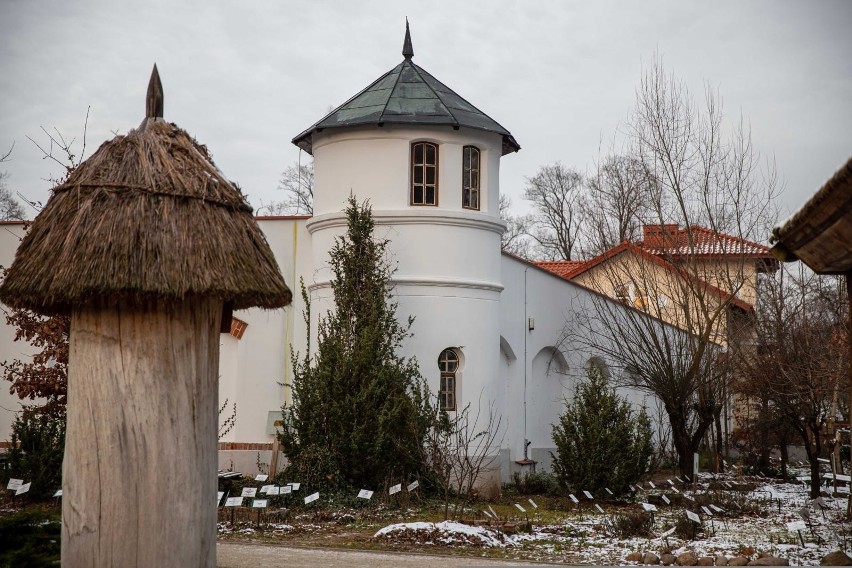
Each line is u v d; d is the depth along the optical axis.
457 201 22.02
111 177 5.55
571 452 21.27
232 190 5.88
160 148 5.78
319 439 19.22
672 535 15.77
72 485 5.16
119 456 5.13
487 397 22.06
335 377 19.39
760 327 24.88
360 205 21.73
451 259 21.81
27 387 17.92
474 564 12.72
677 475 27.95
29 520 8.52
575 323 27.64
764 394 24.86
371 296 20.44
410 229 21.67
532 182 57.38
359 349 19.69
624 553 14.06
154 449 5.14
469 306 21.95
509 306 24.84
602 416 21.39
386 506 18.39
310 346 22.27
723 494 21.14
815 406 21.58
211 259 5.45
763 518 18.44
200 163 5.86
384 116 21.55
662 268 30.16
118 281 5.14
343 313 20.42
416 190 21.94
